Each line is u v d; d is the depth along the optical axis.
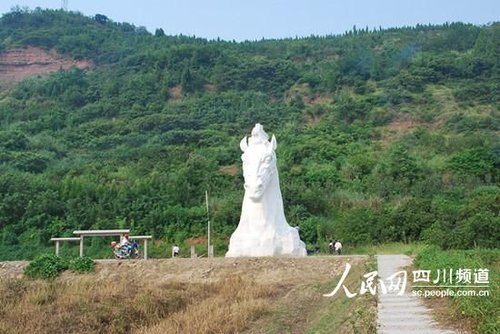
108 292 20.72
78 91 94.19
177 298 19.75
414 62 96.56
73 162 65.19
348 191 52.62
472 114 78.88
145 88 93.38
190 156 62.62
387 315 13.78
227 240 43.00
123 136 76.12
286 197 48.38
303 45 117.00
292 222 45.16
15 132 72.25
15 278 25.52
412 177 56.72
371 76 94.75
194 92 93.75
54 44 125.62
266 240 26.25
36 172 61.81
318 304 18.97
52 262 26.22
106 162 64.38
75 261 26.33
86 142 75.69
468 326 12.50
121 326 17.41
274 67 99.94
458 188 52.34
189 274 24.94
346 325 13.84
